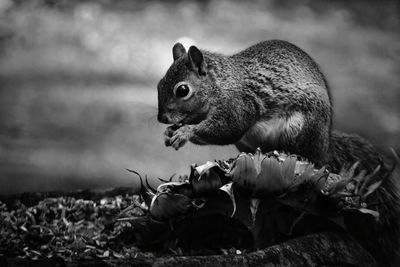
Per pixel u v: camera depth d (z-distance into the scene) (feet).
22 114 21.68
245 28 33.17
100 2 35.24
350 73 27.20
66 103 23.34
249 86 12.60
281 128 12.58
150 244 12.05
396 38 32.32
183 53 12.78
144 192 12.03
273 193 11.91
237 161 11.90
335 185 11.98
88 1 35.24
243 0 36.55
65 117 21.54
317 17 34.76
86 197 12.63
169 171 16.39
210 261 11.68
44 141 18.75
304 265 11.79
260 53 12.64
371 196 12.42
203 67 12.60
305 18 34.53
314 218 12.03
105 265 11.60
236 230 12.07
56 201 12.48
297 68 12.55
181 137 12.57
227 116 12.62
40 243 12.15
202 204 11.91
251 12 35.01
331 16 34.76
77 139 19.08
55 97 24.07
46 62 28.76
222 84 12.62
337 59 28.99
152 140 18.99
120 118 21.67
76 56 29.84
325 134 12.54
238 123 12.61
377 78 26.50
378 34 32.81
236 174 11.89
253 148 12.73
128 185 15.11
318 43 31.19
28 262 11.59
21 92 24.54
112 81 26.66
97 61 29.37
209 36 32.17
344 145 12.63
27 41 31.07
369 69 27.68
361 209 12.01
